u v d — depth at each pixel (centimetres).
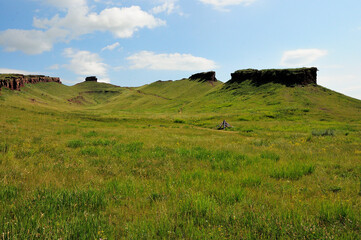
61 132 1875
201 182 567
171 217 367
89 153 998
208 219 366
